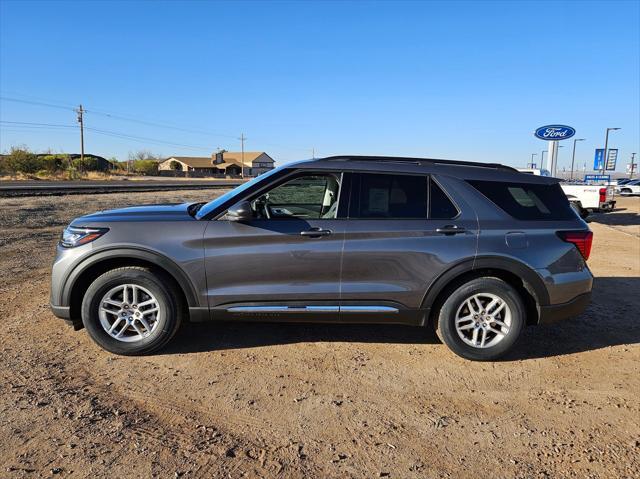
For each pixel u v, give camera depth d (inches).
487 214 166.6
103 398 136.3
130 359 163.6
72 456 108.7
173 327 164.9
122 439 116.2
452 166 172.7
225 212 163.2
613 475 107.0
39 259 324.8
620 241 473.7
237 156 5093.5
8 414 125.7
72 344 174.4
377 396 142.4
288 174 167.0
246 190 166.9
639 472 108.0
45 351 167.6
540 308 168.6
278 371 157.3
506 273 169.5
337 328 199.3
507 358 172.7
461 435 122.6
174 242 159.5
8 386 141.2
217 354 169.9
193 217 167.0
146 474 103.5
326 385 148.5
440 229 162.6
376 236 161.8
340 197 165.2
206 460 109.2
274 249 160.2
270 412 131.5
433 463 110.6
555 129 888.3
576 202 737.0
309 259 160.7
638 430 126.3
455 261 162.7
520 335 178.5
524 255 164.4
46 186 1363.2
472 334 168.7
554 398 143.5
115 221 162.9
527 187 173.3
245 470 106.1
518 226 166.6
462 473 107.1
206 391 142.3
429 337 191.6
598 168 1272.1
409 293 164.1
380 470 107.5
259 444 116.5
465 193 167.9
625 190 1804.9
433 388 148.4
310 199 181.2
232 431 121.7
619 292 265.3
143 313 163.9
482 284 165.0
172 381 148.2
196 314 163.2
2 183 1585.9
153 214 170.9
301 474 105.4
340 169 167.3
